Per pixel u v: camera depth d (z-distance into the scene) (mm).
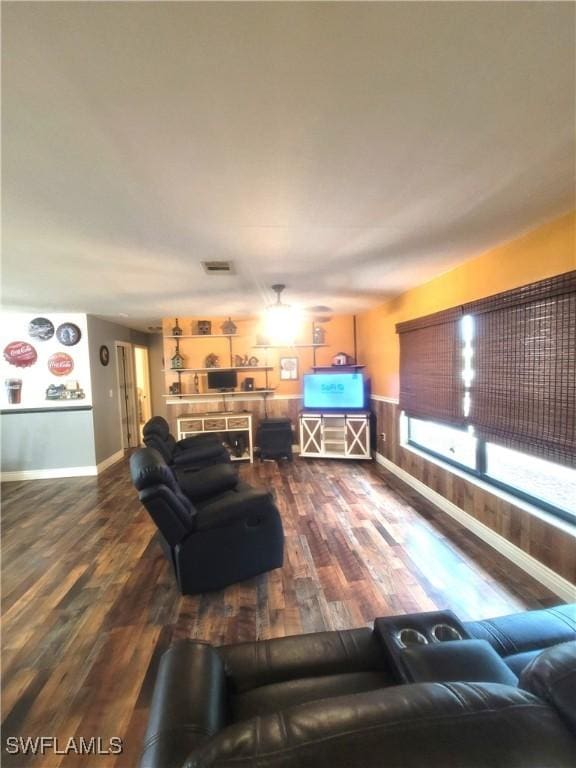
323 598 2271
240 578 2422
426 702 556
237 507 2393
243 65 960
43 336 5043
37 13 798
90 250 2385
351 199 1773
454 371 3098
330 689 1194
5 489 4602
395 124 1229
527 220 2080
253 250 2471
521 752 497
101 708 1576
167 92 1053
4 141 1257
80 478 5035
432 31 874
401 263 2906
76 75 978
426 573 2484
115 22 828
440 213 1964
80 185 1571
